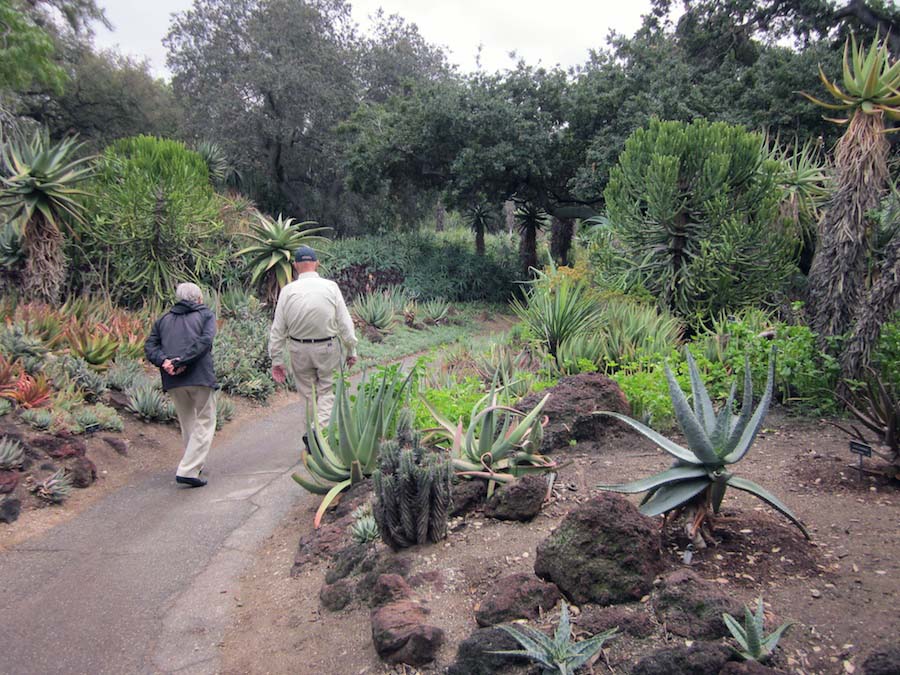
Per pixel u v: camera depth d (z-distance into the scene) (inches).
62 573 171.8
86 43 1128.8
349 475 206.2
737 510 150.6
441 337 655.1
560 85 978.1
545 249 1391.5
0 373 267.9
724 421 132.8
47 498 217.3
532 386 250.1
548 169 976.9
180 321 238.8
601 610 115.3
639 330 315.6
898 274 223.3
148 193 489.4
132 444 280.8
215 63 1293.1
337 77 1337.4
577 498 168.9
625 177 426.6
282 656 130.9
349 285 853.8
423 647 115.2
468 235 1753.2
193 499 227.5
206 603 156.8
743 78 874.8
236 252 547.8
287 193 1374.3
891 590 113.7
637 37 1040.8
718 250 382.3
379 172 1083.3
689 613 109.0
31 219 402.6
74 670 131.3
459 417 207.9
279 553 181.9
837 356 248.1
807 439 207.6
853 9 907.4
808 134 777.6
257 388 387.5
